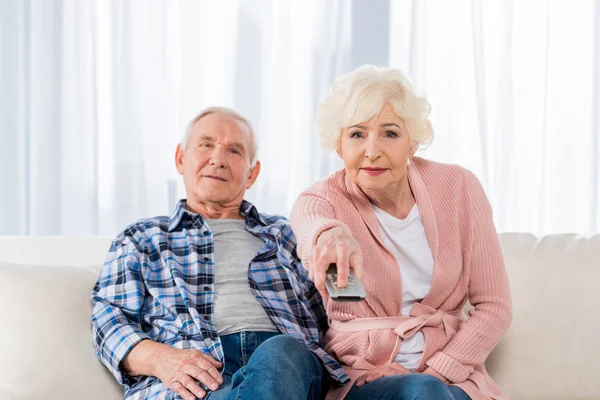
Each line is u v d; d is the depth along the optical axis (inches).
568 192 111.3
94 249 80.7
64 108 108.0
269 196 109.6
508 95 110.7
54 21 107.9
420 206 67.7
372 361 65.1
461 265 67.9
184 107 108.2
